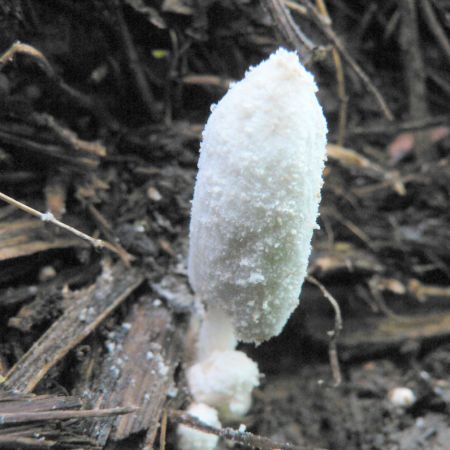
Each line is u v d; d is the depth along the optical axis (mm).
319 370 62
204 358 51
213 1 65
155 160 63
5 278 50
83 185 57
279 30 55
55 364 45
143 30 63
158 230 59
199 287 45
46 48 57
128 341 51
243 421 55
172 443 48
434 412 56
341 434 55
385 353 62
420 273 67
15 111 53
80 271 54
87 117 60
